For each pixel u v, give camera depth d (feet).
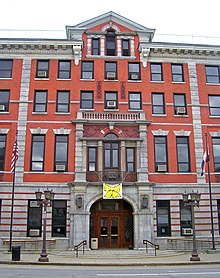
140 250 87.76
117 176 94.89
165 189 95.96
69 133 97.66
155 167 97.45
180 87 104.53
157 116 101.09
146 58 105.70
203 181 97.40
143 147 97.19
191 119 102.01
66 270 56.75
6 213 91.30
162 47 105.60
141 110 101.19
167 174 96.99
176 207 94.94
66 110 100.48
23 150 95.71
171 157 98.32
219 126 102.32
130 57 105.81
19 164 94.58
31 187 93.40
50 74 102.47
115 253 82.79
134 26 108.88
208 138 101.09
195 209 95.30
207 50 106.63
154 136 99.76
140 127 98.89
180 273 51.31
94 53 106.73
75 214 90.48
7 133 96.99
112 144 97.91
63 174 94.79
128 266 64.69
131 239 95.50
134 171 96.27
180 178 97.09
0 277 46.26
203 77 106.01
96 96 101.45
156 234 92.89
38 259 70.38
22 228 90.43
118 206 97.40
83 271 55.21
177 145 100.27
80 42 103.71
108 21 109.19
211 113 103.91
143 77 104.27
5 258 73.36
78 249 86.69
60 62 104.73
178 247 91.66
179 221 94.02
